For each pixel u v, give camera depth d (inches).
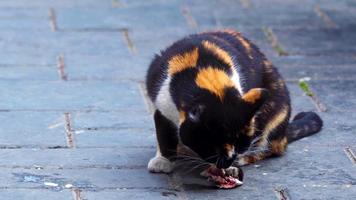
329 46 472.4
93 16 508.7
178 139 308.5
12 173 310.8
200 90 289.4
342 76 427.2
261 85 323.3
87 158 326.0
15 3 528.1
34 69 421.4
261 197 300.5
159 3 541.0
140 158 327.9
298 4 549.6
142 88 402.9
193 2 546.0
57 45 457.4
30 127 352.2
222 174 306.0
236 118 284.2
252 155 324.5
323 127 362.3
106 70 424.5
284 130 332.5
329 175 319.0
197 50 309.3
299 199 299.3
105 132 351.3
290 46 469.7
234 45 323.9
